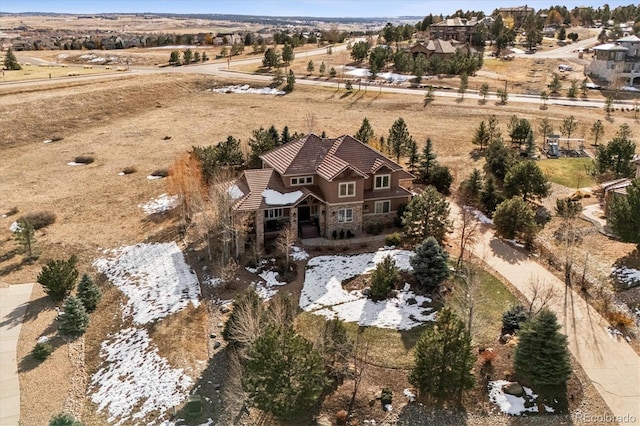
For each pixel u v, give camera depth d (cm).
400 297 3388
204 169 4819
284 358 2461
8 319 3519
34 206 5131
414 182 5234
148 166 6056
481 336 2920
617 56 10081
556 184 5088
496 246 3988
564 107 8112
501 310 3159
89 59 13950
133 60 13512
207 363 2959
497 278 3512
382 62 11019
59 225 4794
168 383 2822
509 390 2539
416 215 3941
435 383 2491
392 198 4366
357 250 4012
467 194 4781
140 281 3894
